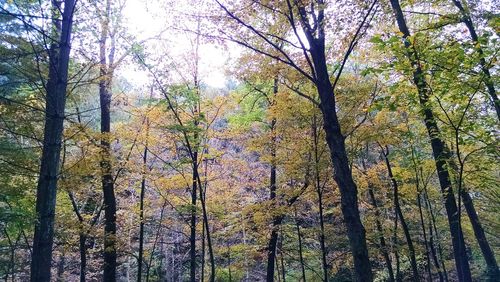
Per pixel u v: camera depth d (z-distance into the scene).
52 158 7.55
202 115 12.84
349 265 16.70
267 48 10.16
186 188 14.46
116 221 13.62
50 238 7.37
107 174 12.02
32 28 7.38
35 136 9.63
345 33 8.38
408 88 8.12
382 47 6.97
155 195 17.52
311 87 11.60
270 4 8.14
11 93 9.30
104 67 11.36
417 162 13.23
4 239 12.24
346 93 11.29
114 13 11.40
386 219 18.02
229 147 18.78
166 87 12.52
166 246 22.95
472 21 9.29
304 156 12.63
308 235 14.37
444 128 9.04
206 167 14.41
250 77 12.37
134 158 14.31
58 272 16.45
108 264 12.08
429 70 7.25
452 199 10.58
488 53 6.66
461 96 7.41
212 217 15.95
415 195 15.59
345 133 11.77
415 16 11.84
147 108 13.04
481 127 8.88
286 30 9.02
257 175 15.63
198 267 21.94
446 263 18.47
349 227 7.11
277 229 13.91
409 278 20.77
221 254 16.94
